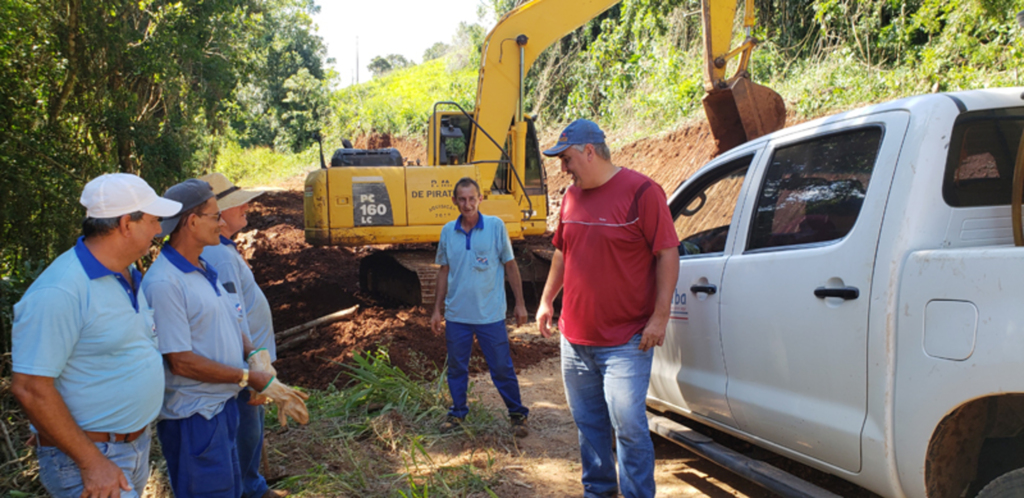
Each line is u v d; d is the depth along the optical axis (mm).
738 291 3262
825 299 2768
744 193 3486
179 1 10195
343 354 6543
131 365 2338
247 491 3586
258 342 3756
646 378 3172
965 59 9453
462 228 4625
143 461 2500
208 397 2750
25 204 7242
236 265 3506
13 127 7398
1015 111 2754
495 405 5402
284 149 35750
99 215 2240
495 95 8820
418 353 6527
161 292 2627
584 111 18516
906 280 2449
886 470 2533
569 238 3322
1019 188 2381
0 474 3818
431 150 9211
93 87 8773
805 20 13312
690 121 13102
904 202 2551
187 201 2742
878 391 2533
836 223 2857
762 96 6957
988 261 2188
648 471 3127
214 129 14297
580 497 3773
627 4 17625
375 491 3844
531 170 9375
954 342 2268
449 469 4082
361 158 9125
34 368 2096
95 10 8266
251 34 14156
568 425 4938
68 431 2148
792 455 3051
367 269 10852
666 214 3111
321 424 4926
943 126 2576
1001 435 2449
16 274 5910
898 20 10867
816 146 3143
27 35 7539
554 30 8836
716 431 4371
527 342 7387
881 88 10156
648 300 3188
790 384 2955
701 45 15539
